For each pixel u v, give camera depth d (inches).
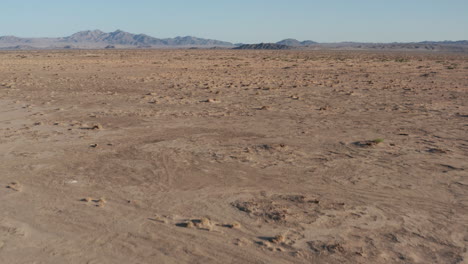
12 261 244.1
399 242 272.5
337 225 296.0
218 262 246.1
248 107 821.9
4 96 953.5
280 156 466.6
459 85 1293.1
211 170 418.0
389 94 1050.7
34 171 412.2
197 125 641.6
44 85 1190.3
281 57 3469.5
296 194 354.9
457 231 290.5
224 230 287.0
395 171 418.6
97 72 1683.1
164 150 491.5
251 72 1784.0
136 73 1642.5
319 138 557.6
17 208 320.8
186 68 1968.5
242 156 465.7
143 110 777.6
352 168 426.3
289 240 272.8
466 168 431.2
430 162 450.3
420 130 617.0
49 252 255.0
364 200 344.2
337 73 1765.5
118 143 525.7
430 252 260.5
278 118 704.4
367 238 277.3
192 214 313.3
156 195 350.9
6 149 493.4
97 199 340.8
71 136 562.9
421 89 1166.3
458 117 729.0
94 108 799.7
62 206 325.4
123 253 254.8
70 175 400.5
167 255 253.1
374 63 2586.1
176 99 926.4
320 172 413.1
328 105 856.3
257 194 354.6
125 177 395.9
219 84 1253.7
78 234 279.0
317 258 251.1
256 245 266.4
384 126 644.1
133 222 298.0
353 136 570.6
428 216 315.3
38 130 599.5
